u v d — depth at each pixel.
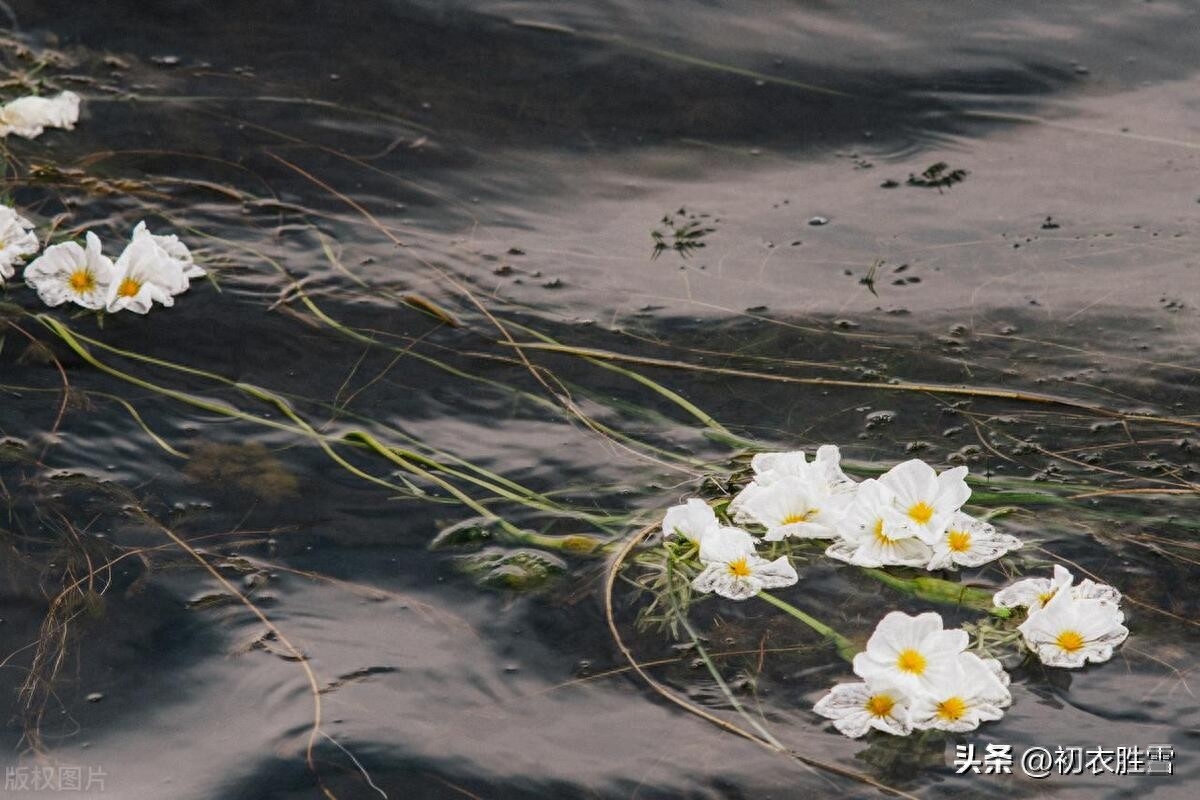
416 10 8.13
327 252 6.43
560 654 4.32
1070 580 4.30
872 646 4.02
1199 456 5.27
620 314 6.11
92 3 8.01
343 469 5.13
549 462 5.21
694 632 4.41
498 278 6.32
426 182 6.97
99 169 6.86
